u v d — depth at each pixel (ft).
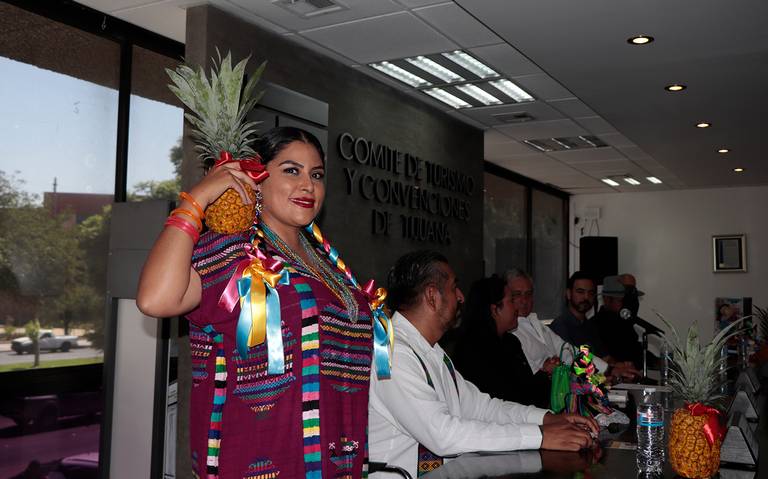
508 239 29.63
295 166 4.61
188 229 4.01
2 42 11.54
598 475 5.82
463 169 21.57
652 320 33.53
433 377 7.47
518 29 13.64
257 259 4.20
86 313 12.80
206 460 4.15
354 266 16.66
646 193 34.17
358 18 13.42
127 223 10.76
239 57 13.35
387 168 17.92
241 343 4.04
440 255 8.03
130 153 13.69
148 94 14.07
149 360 10.53
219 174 4.22
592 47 14.55
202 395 4.26
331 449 4.32
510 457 6.52
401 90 18.48
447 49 15.19
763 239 31.83
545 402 11.37
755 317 31.32
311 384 4.20
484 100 19.24
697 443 5.73
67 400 12.41
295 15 13.28
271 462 4.10
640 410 6.44
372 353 4.96
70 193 12.58
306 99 14.12
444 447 6.86
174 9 12.86
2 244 11.54
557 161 27.09
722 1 12.13
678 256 33.30
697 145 23.52
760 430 7.89
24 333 11.81
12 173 11.70
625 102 18.56
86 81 12.87
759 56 14.89
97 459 12.89
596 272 32.91
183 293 3.98
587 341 17.13
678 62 15.37
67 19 12.46
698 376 6.17
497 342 11.09
